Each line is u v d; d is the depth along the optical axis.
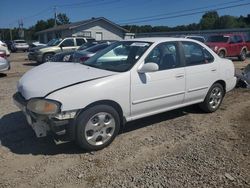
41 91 4.41
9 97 7.90
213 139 5.14
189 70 5.75
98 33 41.12
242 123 5.95
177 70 5.53
